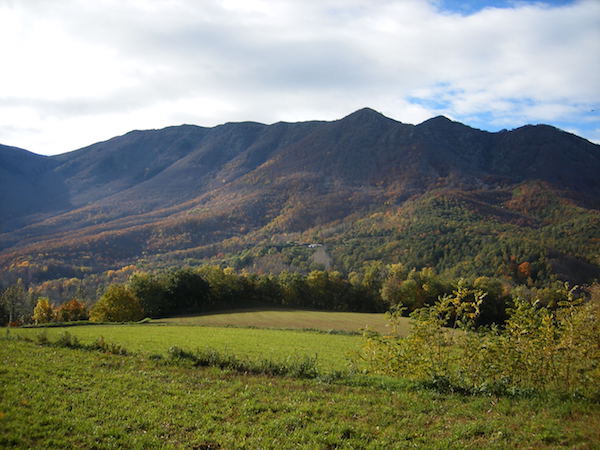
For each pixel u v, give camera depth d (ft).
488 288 228.02
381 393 47.52
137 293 230.89
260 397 45.01
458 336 51.88
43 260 606.55
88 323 170.19
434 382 48.73
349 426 36.42
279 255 545.44
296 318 217.15
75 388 45.60
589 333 45.06
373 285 292.81
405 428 36.47
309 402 43.52
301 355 94.63
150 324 176.14
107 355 65.82
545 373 46.88
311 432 35.40
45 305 270.67
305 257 531.50
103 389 45.88
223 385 50.03
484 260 363.35
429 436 34.76
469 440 33.55
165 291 237.86
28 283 504.43
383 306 274.57
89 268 592.60
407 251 458.09
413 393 46.80
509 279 316.19
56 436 32.42
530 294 241.35
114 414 38.01
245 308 264.72
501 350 48.78
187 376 54.34
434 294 260.01
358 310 281.13
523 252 352.90
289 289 283.38
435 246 446.60
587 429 34.12
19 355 59.72
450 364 52.39
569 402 40.57
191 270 270.46
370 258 474.08
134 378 51.49
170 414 39.11
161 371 56.70
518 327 49.42
